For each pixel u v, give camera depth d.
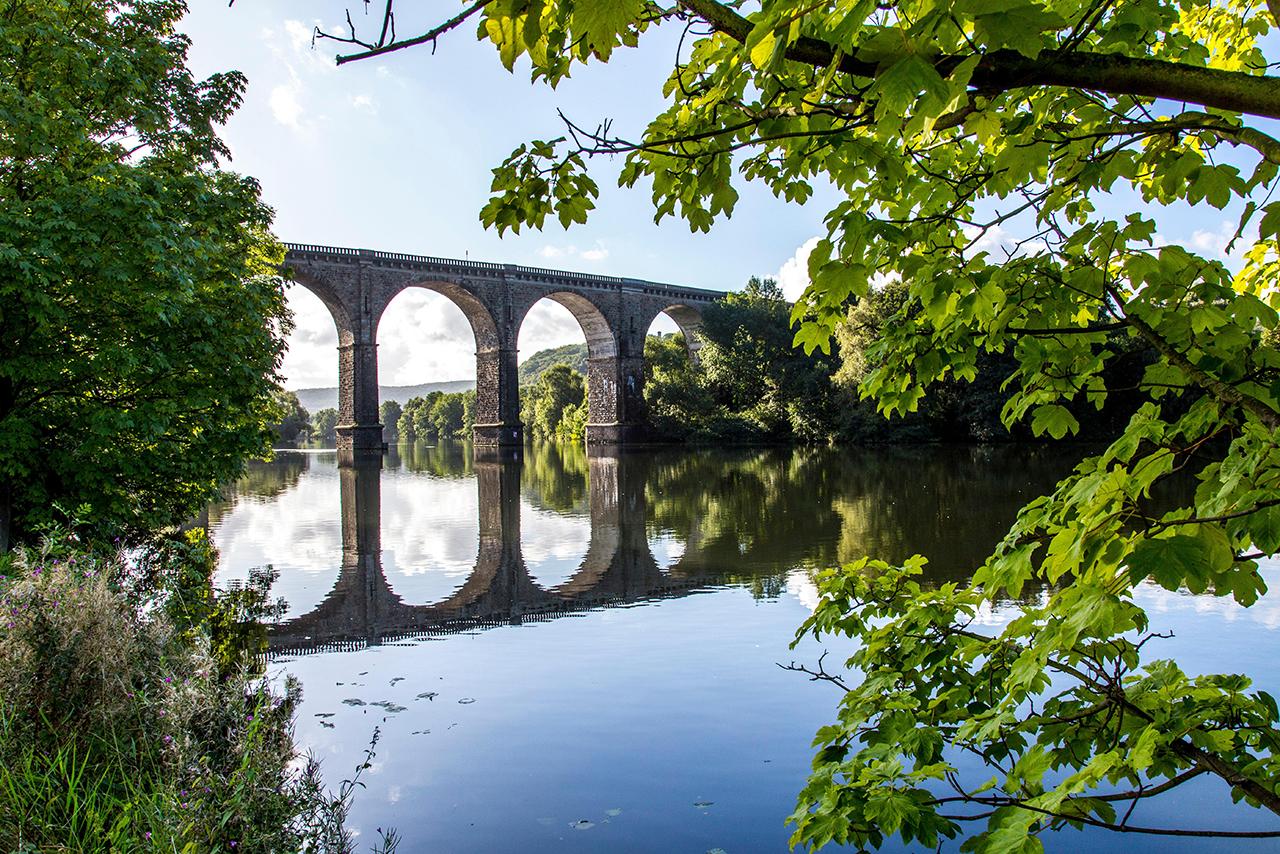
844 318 2.57
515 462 47.50
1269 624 8.33
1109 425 40.94
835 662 7.80
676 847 4.57
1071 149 2.31
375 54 1.82
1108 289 2.27
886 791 2.12
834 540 15.06
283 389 15.93
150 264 10.94
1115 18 2.24
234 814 3.95
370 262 55.00
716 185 2.39
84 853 3.54
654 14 2.05
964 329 2.53
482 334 65.25
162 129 13.12
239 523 20.28
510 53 1.93
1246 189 2.13
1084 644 2.45
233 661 7.86
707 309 66.19
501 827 4.81
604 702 6.87
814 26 1.61
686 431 63.47
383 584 12.65
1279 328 2.13
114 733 4.23
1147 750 1.70
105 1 12.62
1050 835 4.52
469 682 7.51
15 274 9.71
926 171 2.53
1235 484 1.63
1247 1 3.03
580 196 2.61
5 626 4.59
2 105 10.30
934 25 1.29
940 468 30.48
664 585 11.96
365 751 5.89
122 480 12.20
